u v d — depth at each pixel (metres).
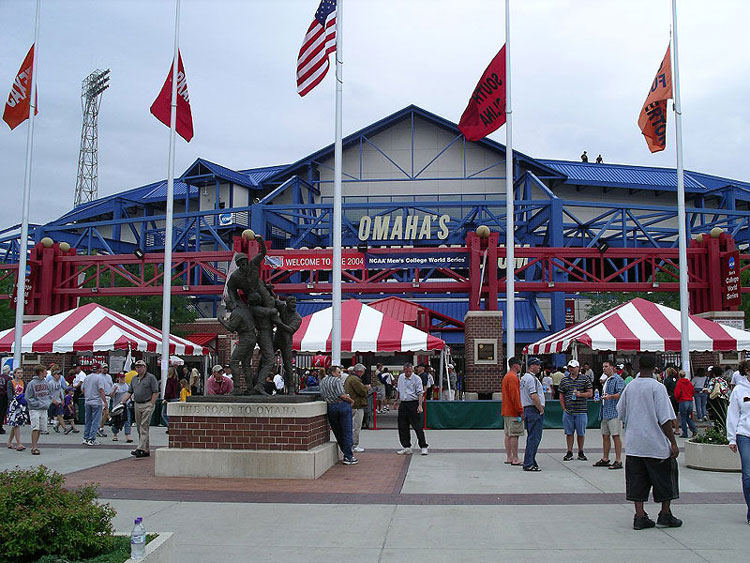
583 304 48.53
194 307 46.22
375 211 46.16
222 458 11.75
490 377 26.16
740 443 8.40
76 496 5.66
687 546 7.28
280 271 30.39
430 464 13.55
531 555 6.98
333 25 18.42
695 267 29.11
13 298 30.28
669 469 8.06
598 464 13.23
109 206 50.06
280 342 13.44
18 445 15.74
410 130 48.12
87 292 29.73
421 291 28.27
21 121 23.17
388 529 8.12
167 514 8.89
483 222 40.59
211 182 47.81
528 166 47.31
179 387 23.91
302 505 9.48
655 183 50.25
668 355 28.64
